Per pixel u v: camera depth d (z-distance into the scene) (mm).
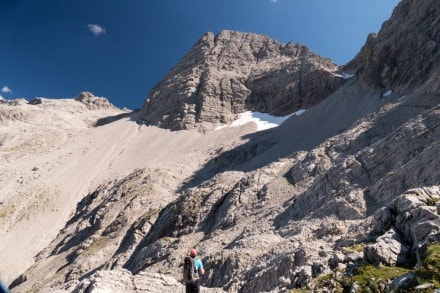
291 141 108062
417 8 110750
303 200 46156
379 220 22859
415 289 13445
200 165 120625
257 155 113875
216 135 159750
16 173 150500
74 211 125875
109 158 162875
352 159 46156
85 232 94250
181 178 111312
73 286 23938
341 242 25250
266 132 134250
